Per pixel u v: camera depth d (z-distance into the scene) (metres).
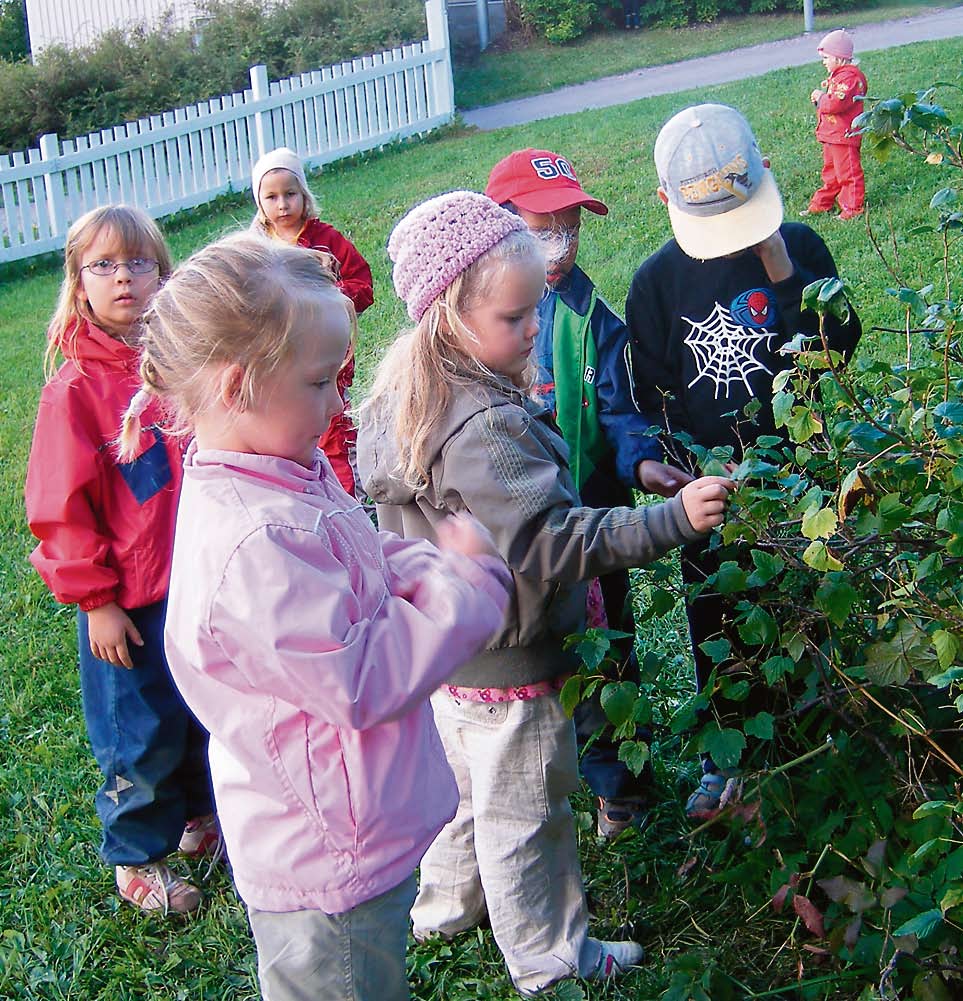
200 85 18.80
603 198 10.60
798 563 2.67
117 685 3.27
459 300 2.57
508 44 22.28
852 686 2.73
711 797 3.31
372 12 19.31
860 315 6.59
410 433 2.62
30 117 18.48
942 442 2.44
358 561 2.08
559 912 2.88
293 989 2.15
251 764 2.08
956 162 2.72
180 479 3.21
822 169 10.00
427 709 2.24
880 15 20.05
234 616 1.94
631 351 3.43
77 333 3.21
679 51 19.89
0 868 3.63
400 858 2.14
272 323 1.98
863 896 2.58
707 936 3.01
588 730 3.36
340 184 13.97
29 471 3.20
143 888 3.39
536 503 2.51
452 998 2.97
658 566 2.99
